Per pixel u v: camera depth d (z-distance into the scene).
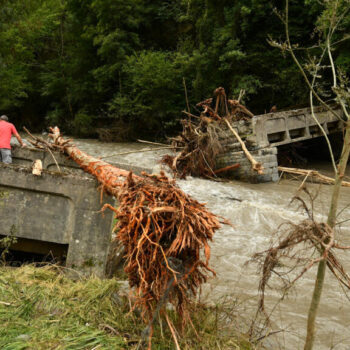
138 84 24.27
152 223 2.96
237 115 13.73
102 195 4.34
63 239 4.46
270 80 19.16
